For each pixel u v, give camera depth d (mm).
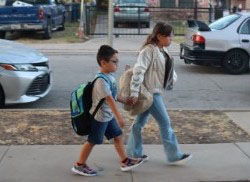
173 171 6395
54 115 9117
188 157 6535
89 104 5941
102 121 6020
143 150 7207
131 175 6246
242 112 9523
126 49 20078
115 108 5855
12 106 10273
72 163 6664
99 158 6844
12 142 7531
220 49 14484
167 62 6305
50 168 6480
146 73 6223
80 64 16219
